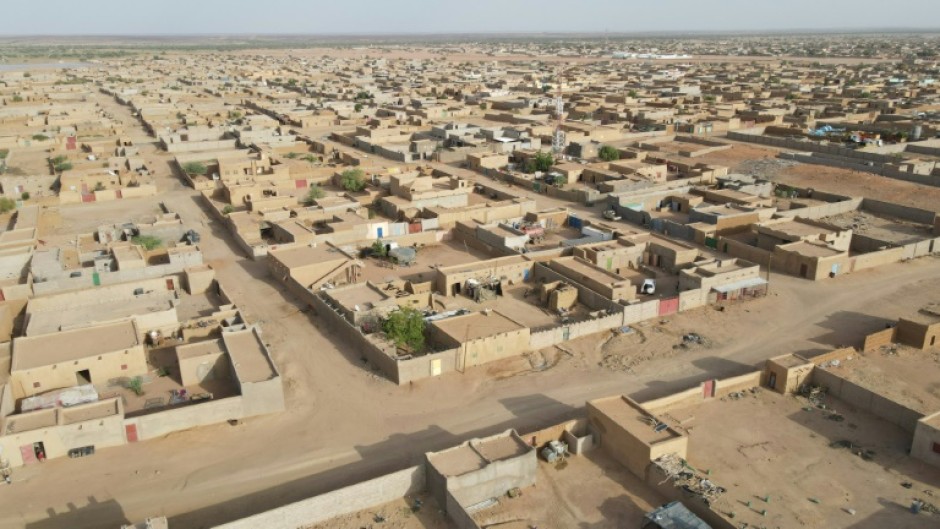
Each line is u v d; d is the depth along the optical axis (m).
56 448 38.53
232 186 90.12
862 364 48.62
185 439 40.53
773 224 74.31
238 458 38.91
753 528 32.94
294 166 105.38
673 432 37.41
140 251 65.62
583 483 36.53
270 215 78.75
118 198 94.44
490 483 34.94
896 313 57.50
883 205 85.81
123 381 46.06
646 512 34.41
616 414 39.06
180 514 34.62
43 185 97.69
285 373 47.75
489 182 102.75
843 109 162.12
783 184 95.50
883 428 41.56
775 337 53.47
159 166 113.69
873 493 35.84
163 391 45.06
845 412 43.22
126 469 37.88
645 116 154.12
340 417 42.78
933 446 37.81
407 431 41.41
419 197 84.31
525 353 50.75
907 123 137.62
